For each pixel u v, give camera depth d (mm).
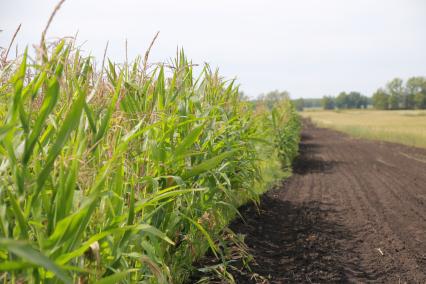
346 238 5750
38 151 1945
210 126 3914
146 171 2842
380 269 4637
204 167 3002
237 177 4836
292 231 5828
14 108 1677
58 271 1339
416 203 8164
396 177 11672
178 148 2912
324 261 4742
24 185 1735
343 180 11039
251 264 4328
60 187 1775
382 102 131125
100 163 2297
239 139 5090
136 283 2543
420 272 4578
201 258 4176
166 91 3689
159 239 3010
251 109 6484
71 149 2053
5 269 1466
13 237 1753
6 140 1670
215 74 4852
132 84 2969
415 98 126125
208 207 3834
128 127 2754
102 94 2477
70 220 1645
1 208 1705
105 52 2439
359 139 30109
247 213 6395
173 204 3104
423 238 5863
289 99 20062
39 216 1794
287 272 4285
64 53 2070
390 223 6637
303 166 14039
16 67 2145
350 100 163250
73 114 1715
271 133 12586
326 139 30359
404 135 28484
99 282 1812
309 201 8102
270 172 11016
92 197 1705
